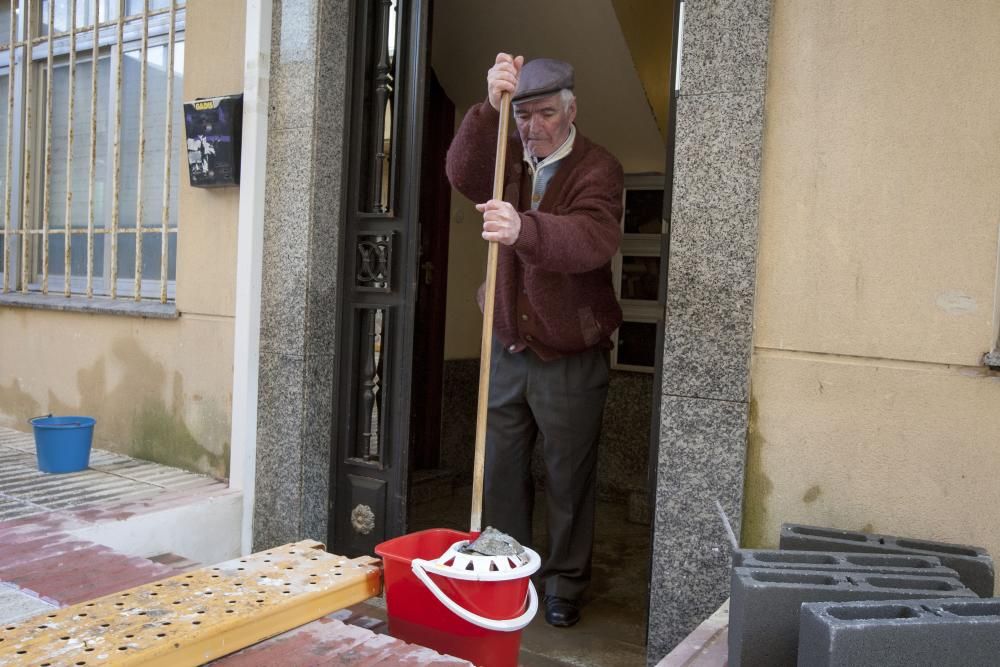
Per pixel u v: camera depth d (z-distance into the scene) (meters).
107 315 3.84
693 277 2.33
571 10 3.84
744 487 2.28
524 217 2.55
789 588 1.58
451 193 4.61
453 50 4.32
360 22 3.12
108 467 3.56
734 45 2.27
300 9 3.09
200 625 1.65
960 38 2.05
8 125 4.52
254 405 3.22
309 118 3.07
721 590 2.30
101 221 4.17
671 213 2.37
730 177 2.28
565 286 2.88
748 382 2.27
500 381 3.05
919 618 1.41
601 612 3.10
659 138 4.43
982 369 2.03
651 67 4.11
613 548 3.85
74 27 4.21
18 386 4.33
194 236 3.46
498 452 3.08
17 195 4.55
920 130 2.09
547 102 2.88
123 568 2.28
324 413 3.19
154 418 3.65
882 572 1.70
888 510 2.13
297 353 3.11
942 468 2.07
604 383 3.05
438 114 4.51
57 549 2.43
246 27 3.20
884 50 2.13
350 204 3.15
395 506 3.07
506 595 1.86
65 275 4.18
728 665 1.73
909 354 2.11
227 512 3.15
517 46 4.17
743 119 2.26
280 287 3.15
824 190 2.20
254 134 3.16
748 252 2.26
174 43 3.67
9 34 4.59
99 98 4.15
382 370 3.10
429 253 4.52
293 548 2.21
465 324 4.83
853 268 2.17
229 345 3.34
